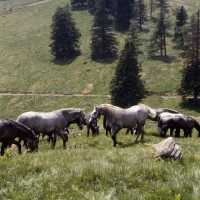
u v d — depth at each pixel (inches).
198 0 6092.5
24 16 5836.6
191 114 2384.4
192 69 2593.5
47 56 3988.7
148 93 2844.5
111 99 2719.0
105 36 3641.7
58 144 731.4
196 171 332.5
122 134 904.9
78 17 5241.1
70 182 310.3
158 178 323.3
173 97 2748.5
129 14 4483.3
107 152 458.9
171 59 3447.3
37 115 633.6
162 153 415.8
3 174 326.6
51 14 5743.1
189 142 641.6
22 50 4252.0
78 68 3538.4
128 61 2667.3
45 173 329.4
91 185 303.3
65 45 3784.5
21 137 527.2
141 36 4175.7
